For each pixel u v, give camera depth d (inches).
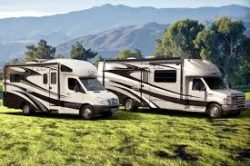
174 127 705.6
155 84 922.1
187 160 479.8
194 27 4062.5
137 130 668.7
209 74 872.9
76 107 826.2
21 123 749.9
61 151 510.9
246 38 3801.7
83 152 507.2
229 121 792.3
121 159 476.7
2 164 446.6
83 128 685.9
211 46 3742.6
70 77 836.6
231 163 476.1
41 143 557.0
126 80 973.2
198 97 859.4
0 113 958.4
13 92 922.7
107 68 1010.1
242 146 558.9
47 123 750.5
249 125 737.6
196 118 841.5
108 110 809.5
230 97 830.5
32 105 892.0
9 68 929.5
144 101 942.4
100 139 588.1
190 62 874.8
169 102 900.6
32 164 449.1
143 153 507.8
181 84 879.7
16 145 542.9
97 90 832.9
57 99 852.0
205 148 542.3
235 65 3841.0
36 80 884.0
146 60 937.5
